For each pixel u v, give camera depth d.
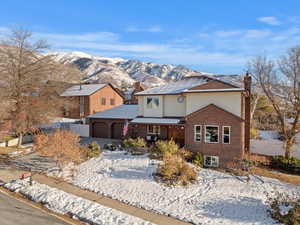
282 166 23.12
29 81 29.56
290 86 26.81
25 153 26.66
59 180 18.89
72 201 14.69
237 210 14.14
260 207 14.34
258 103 46.84
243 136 22.78
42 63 30.80
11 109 28.78
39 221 11.95
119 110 36.72
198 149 24.33
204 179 18.84
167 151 21.98
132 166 21.06
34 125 30.97
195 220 12.98
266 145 28.14
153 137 29.05
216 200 15.47
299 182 19.14
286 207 13.47
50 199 14.84
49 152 19.59
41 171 20.92
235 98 23.39
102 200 15.56
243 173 20.03
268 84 29.53
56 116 32.38
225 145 22.97
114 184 17.92
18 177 19.33
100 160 22.97
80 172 20.41
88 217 12.72
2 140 29.94
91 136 36.03
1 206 13.56
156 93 28.86
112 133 34.59
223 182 18.31
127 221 12.31
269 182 18.66
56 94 33.34
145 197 15.97
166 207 14.60
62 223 12.02
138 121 28.61
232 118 22.61
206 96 24.88
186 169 18.64
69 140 20.58
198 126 24.41
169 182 17.98
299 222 11.80
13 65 29.06
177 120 26.92
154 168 20.41
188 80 30.91
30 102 29.55
